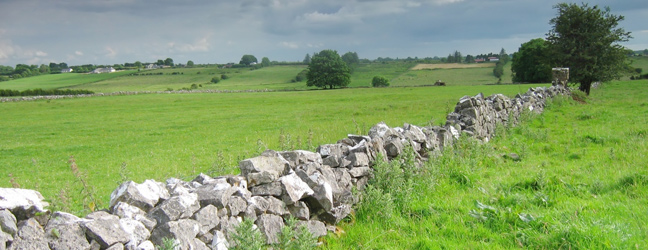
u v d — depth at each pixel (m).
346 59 199.75
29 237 3.50
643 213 6.35
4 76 192.12
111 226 3.91
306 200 6.15
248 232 4.62
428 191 7.93
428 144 10.22
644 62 121.75
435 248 5.49
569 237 5.38
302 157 6.56
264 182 5.69
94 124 33.25
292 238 5.43
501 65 144.50
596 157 10.80
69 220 3.80
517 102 19.88
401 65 196.00
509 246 5.52
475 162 9.92
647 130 14.16
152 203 4.62
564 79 30.77
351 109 36.22
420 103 39.69
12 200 3.66
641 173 8.38
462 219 6.42
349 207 6.64
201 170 14.20
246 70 194.62
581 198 7.37
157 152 19.27
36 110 48.91
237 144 20.47
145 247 4.09
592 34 35.66
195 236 4.59
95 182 13.09
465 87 73.31
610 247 5.08
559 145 12.95
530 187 8.07
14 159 18.75
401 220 6.46
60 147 21.91
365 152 7.62
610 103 27.33
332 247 5.64
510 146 13.28
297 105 46.56
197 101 57.53
